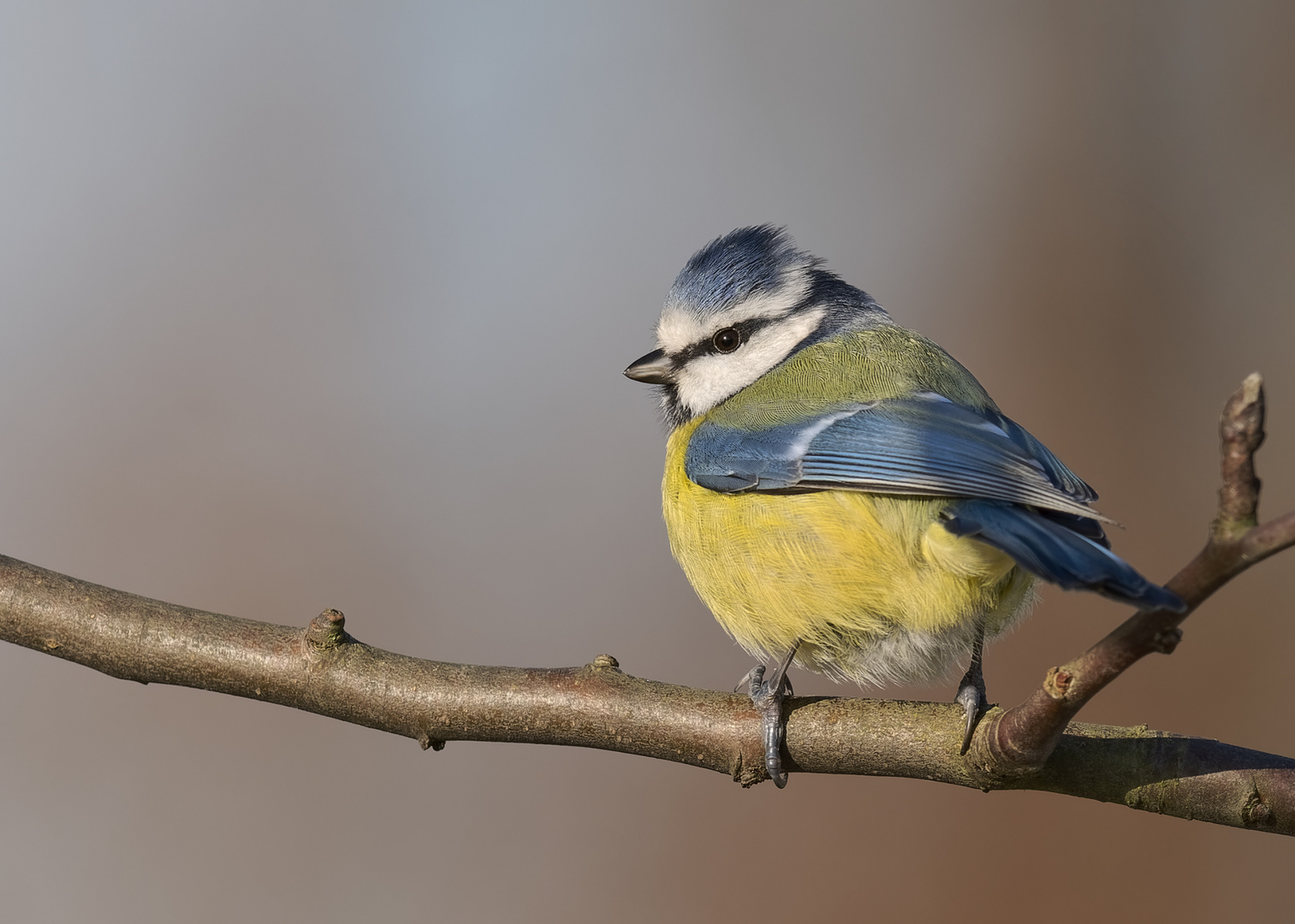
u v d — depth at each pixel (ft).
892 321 31.48
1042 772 22.11
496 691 22.71
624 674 23.47
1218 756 22.08
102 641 22.43
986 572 23.36
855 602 24.68
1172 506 46.44
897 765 22.56
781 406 27.14
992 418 27.50
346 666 22.61
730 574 26.12
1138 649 17.67
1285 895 38.70
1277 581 44.47
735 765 22.85
